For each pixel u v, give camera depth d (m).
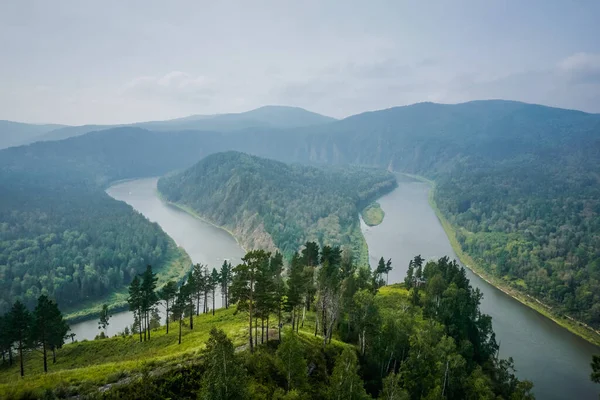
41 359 87.44
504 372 88.81
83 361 83.44
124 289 189.75
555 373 112.12
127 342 91.56
